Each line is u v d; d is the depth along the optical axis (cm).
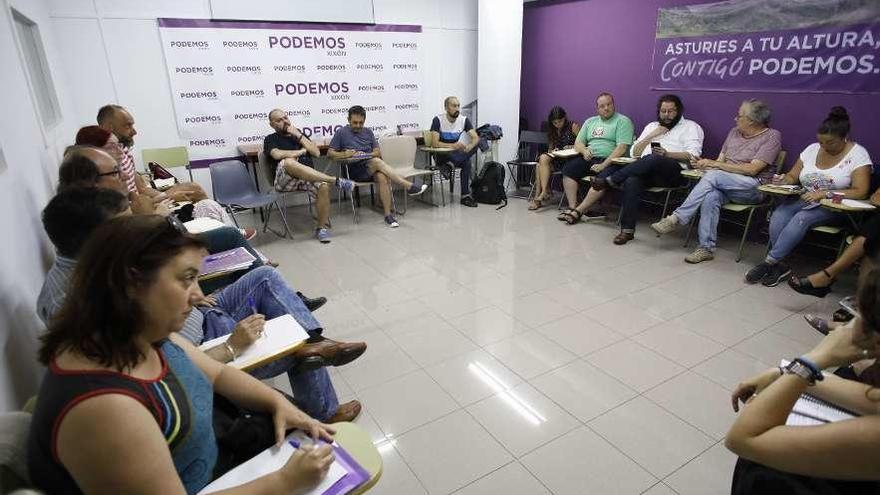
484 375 228
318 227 431
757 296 303
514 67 527
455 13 573
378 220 483
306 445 102
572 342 254
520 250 391
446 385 221
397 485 167
